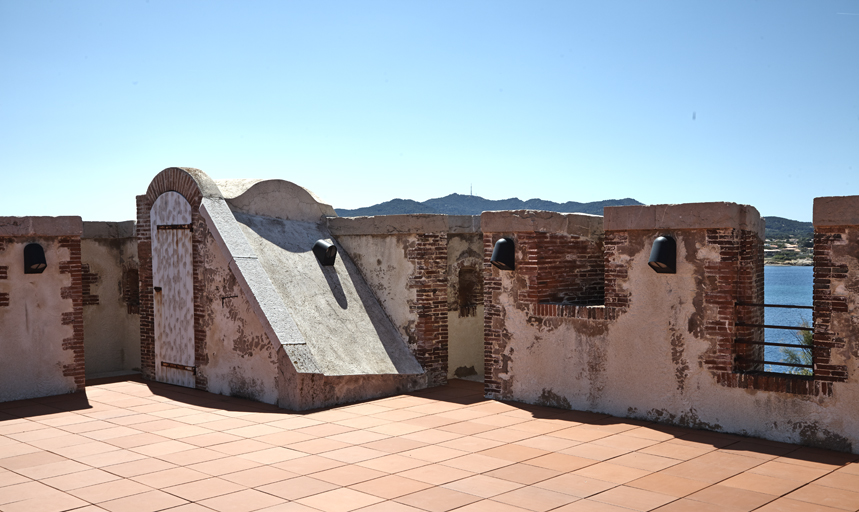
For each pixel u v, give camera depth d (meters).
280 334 10.65
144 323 13.35
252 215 12.52
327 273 12.59
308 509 6.34
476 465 7.67
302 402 10.39
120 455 8.10
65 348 11.75
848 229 7.93
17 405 10.87
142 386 12.58
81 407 10.73
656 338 9.48
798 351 14.94
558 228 10.84
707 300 9.01
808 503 6.44
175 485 7.02
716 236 8.91
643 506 6.38
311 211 13.62
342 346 11.43
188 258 12.24
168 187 12.58
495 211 11.12
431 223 12.27
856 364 7.92
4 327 11.09
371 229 12.86
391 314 12.67
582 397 10.26
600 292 11.62
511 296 11.01
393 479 7.19
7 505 6.47
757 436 8.66
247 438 8.84
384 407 10.70
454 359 13.73
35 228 11.24
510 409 10.49
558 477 7.24
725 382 8.89
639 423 9.50
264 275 11.38
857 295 7.89
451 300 13.66
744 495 6.66
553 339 10.54
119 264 15.16
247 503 6.50
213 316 11.87
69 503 6.52
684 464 7.66
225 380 11.70
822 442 8.19
